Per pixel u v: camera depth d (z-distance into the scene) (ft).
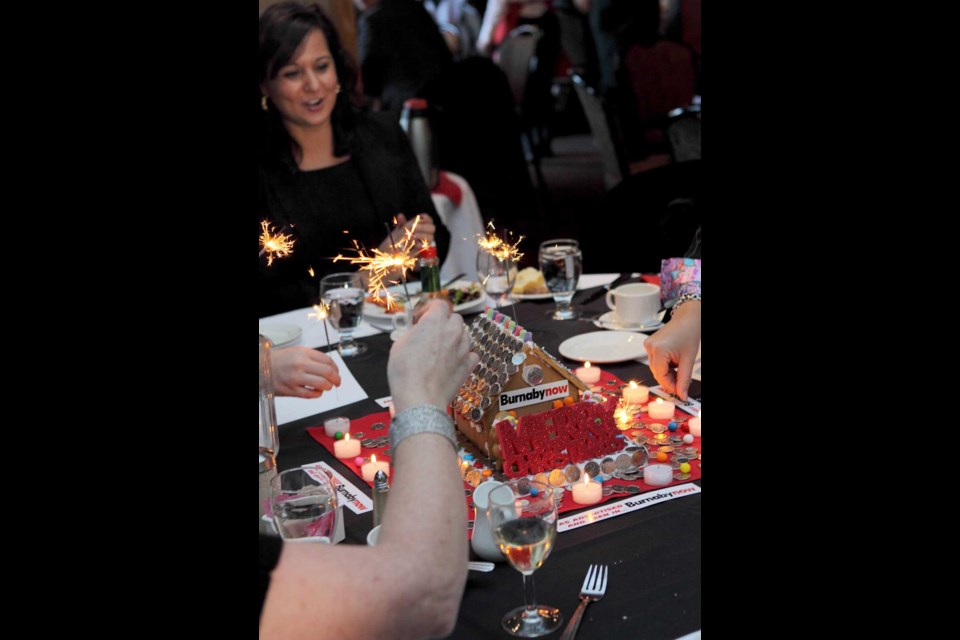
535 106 24.41
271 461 4.71
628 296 7.09
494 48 27.09
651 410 5.68
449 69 17.84
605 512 4.56
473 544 4.19
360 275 7.90
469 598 3.92
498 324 5.49
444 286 8.11
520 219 21.07
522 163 19.21
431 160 12.43
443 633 3.21
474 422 5.28
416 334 3.68
